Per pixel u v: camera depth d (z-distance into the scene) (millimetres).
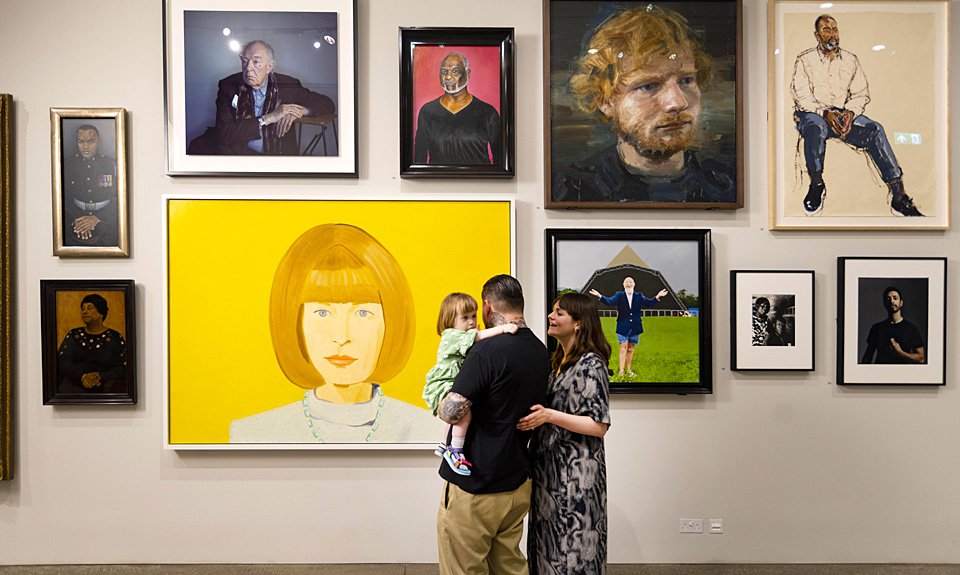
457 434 2480
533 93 3535
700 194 3498
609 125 3502
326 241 3459
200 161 3445
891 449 3541
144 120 3479
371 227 3463
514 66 3469
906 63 3525
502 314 2641
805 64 3523
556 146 3490
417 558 3488
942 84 3527
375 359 3453
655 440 3529
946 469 3535
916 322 3521
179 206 3422
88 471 3455
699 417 3537
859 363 3516
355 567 3447
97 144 3439
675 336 3494
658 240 3508
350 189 3502
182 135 3439
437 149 3475
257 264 3441
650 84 3504
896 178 3525
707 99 3502
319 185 3494
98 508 3451
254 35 3455
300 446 3434
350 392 3455
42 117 3463
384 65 3514
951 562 3527
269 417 3438
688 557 3521
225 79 3451
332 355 3449
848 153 3525
